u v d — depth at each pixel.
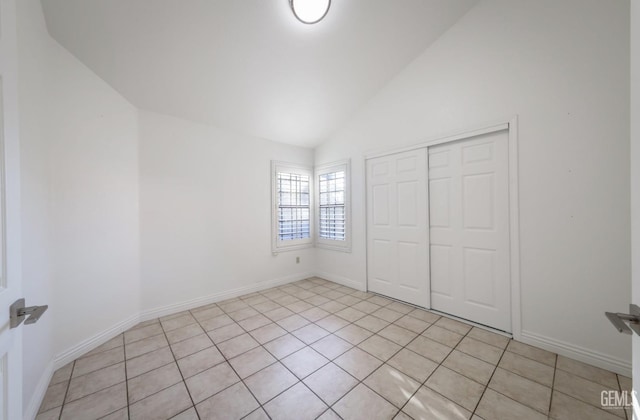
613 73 1.77
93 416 1.46
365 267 3.56
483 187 2.44
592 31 1.84
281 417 1.44
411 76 2.94
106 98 2.33
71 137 2.04
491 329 2.39
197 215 3.11
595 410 1.46
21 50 1.51
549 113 2.02
